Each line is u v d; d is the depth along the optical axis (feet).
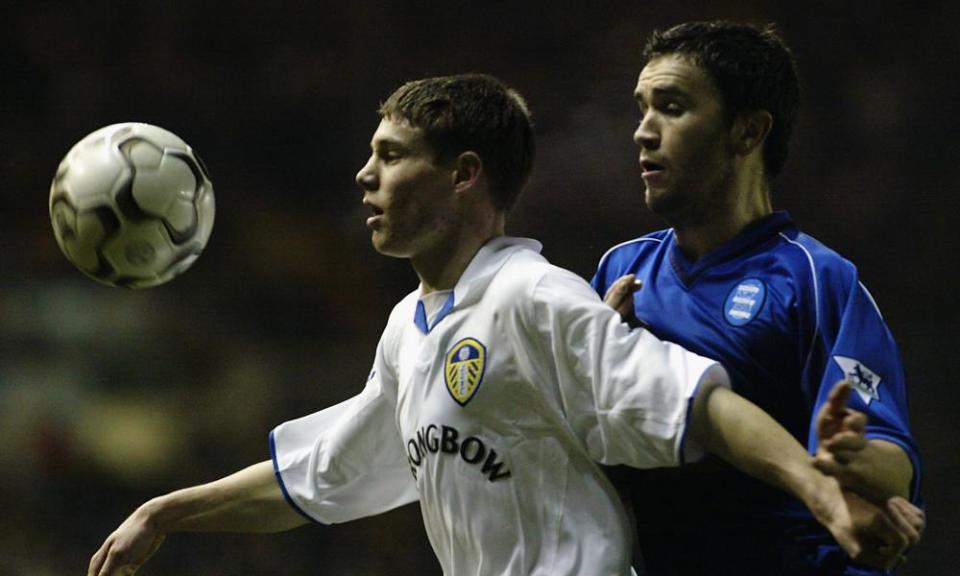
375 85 170.19
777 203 157.48
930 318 147.43
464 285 42.68
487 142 43.98
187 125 169.37
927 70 162.50
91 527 126.72
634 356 39.47
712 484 43.93
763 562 43.37
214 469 133.39
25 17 170.71
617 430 39.52
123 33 171.94
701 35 43.91
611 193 148.56
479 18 170.71
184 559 119.14
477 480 41.50
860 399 40.42
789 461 36.76
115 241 44.70
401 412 44.47
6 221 158.61
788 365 43.06
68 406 133.80
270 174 165.48
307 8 173.06
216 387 139.64
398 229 43.45
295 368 143.54
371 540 123.13
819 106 162.40
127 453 132.16
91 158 44.80
